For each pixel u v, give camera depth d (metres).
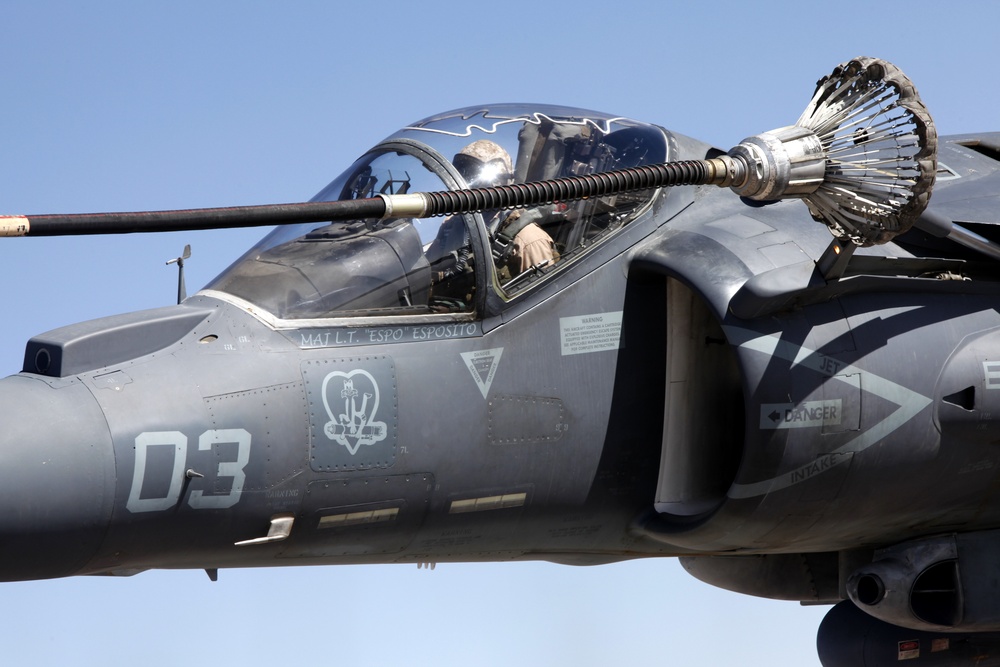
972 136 28.09
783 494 20.55
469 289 19.92
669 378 21.11
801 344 20.27
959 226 22.47
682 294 21.19
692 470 21.44
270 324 18.75
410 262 19.83
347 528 19.06
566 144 22.25
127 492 16.92
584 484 20.62
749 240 21.20
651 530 21.14
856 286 20.75
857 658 25.86
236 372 18.11
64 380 17.47
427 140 21.62
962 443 21.70
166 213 14.09
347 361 18.78
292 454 18.11
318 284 19.33
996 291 22.42
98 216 13.68
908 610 23.61
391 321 19.31
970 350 21.61
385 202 15.48
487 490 19.77
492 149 21.47
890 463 21.19
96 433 16.88
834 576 28.50
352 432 18.55
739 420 21.81
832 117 18.97
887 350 20.94
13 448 16.36
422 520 19.56
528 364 20.03
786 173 18.33
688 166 17.77
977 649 25.97
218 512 17.72
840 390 20.39
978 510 23.19
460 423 19.34
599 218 21.25
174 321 18.42
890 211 18.89
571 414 20.31
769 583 28.78
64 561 16.95
